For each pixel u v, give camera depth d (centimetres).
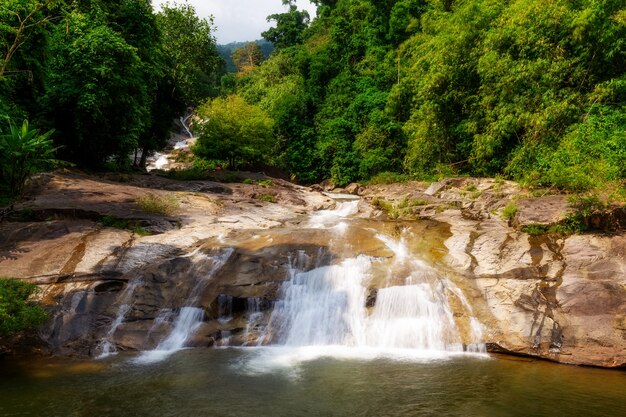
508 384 691
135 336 884
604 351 780
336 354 841
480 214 1427
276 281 1028
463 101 2072
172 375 731
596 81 1605
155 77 2606
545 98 1633
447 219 1413
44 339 848
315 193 2269
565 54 1656
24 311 842
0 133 1427
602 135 1388
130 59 1952
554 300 880
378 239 1252
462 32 2036
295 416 582
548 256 1006
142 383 696
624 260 929
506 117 1747
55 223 1217
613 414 586
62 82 1839
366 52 3938
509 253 1053
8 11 1376
